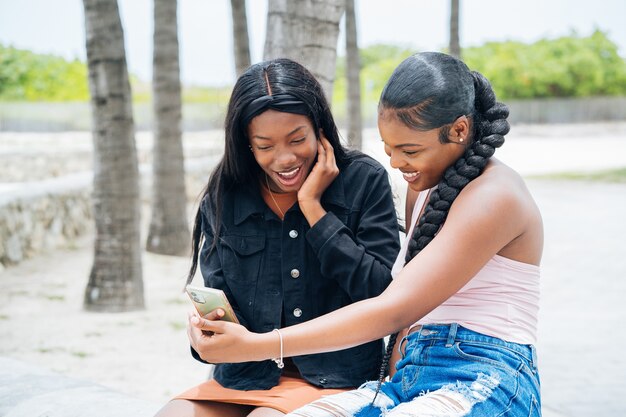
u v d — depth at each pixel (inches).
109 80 274.2
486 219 78.3
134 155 286.4
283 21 143.8
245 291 95.7
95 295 290.2
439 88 78.3
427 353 82.4
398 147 81.6
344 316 78.0
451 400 75.4
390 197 96.3
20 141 871.1
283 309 95.0
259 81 88.2
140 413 114.5
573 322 261.6
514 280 81.7
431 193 91.1
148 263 381.4
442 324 83.0
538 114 1631.4
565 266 360.5
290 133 87.7
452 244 78.5
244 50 376.5
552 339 240.8
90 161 665.0
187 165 565.0
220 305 81.8
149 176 523.2
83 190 454.9
